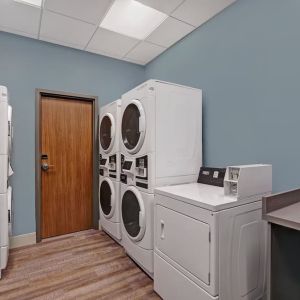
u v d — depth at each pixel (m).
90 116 3.33
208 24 2.45
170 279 1.63
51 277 2.04
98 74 3.28
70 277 2.03
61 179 3.11
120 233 2.63
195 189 1.82
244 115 2.09
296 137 1.71
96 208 3.30
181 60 2.86
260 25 1.94
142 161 2.05
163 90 2.04
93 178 3.31
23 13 2.32
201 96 2.38
